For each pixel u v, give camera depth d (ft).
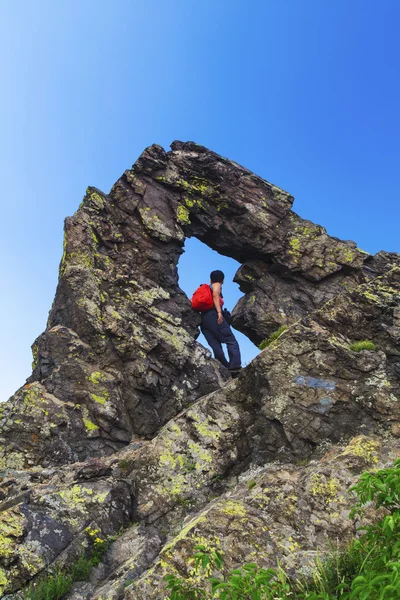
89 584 26.76
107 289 49.88
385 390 36.22
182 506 33.78
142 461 35.94
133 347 46.24
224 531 25.31
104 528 30.30
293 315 58.23
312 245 60.90
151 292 51.57
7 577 26.43
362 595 13.25
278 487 28.53
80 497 31.32
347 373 37.35
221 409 38.34
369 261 61.67
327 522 26.02
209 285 54.39
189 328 53.26
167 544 26.55
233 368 51.13
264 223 60.29
